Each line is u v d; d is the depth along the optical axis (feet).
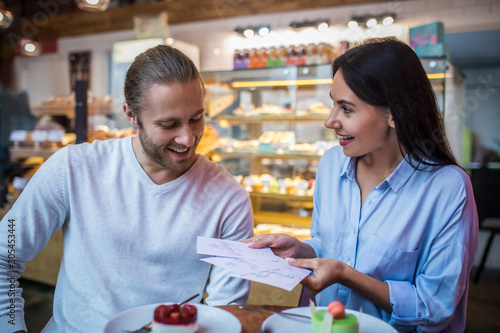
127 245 3.96
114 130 12.16
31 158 13.07
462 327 3.95
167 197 4.03
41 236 4.04
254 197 9.93
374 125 3.70
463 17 13.16
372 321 3.03
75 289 3.98
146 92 3.53
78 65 18.19
